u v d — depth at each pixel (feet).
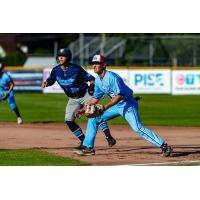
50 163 102.32
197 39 375.66
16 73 321.73
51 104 248.93
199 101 266.36
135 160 106.22
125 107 107.96
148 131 108.88
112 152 116.47
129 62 376.27
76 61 374.63
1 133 152.15
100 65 105.50
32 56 422.82
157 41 376.89
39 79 319.27
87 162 103.71
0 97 176.45
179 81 312.29
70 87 116.57
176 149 122.01
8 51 497.05
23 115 204.44
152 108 231.30
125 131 158.92
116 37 387.96
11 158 106.93
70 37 464.65
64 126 169.78
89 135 111.55
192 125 172.45
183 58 368.89
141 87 312.50
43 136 145.59
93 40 388.57
